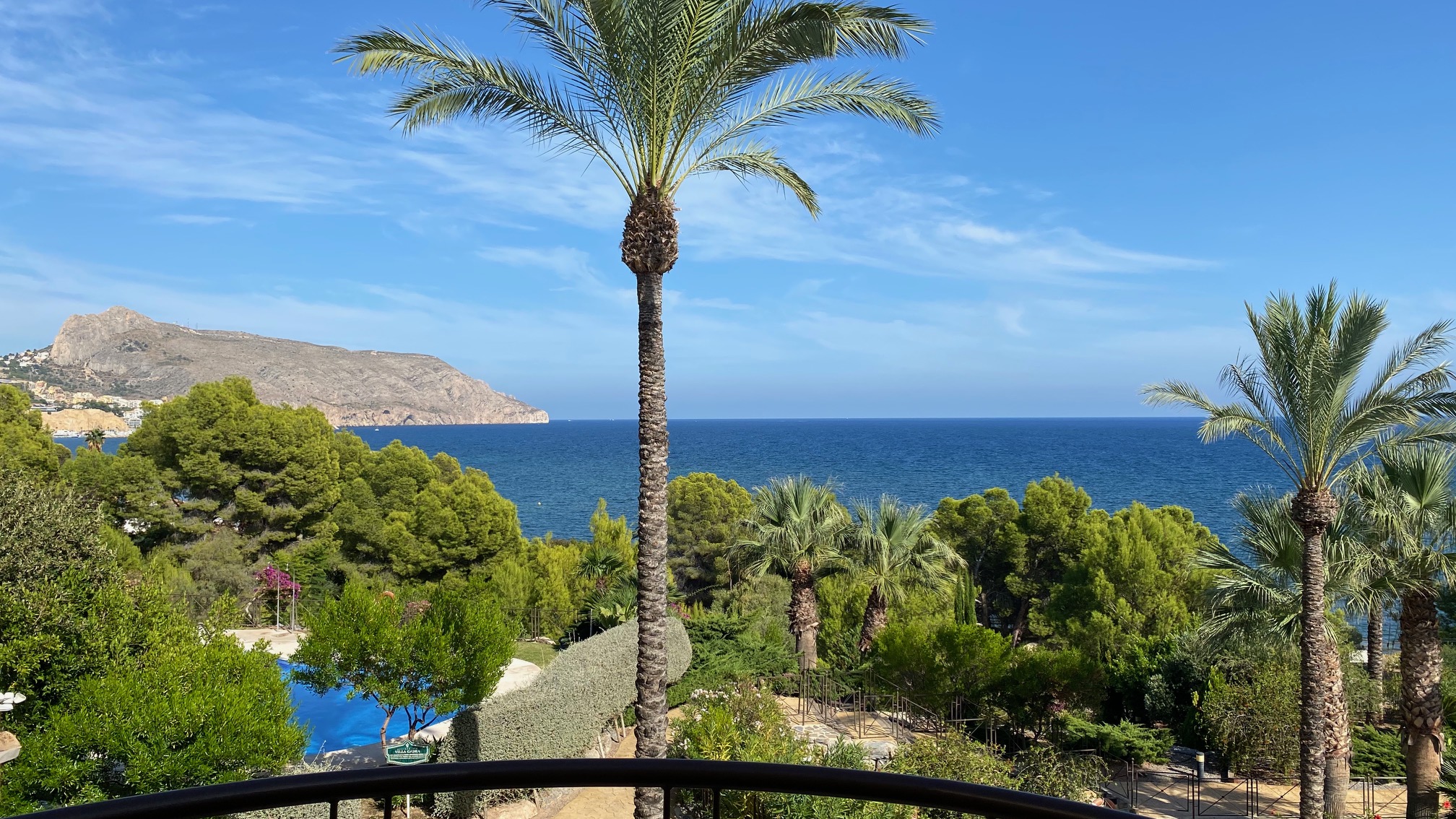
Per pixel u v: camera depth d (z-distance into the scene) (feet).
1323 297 41.60
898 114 33.30
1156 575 86.69
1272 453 44.29
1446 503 47.16
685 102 30.73
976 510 121.80
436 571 101.96
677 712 62.54
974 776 44.24
